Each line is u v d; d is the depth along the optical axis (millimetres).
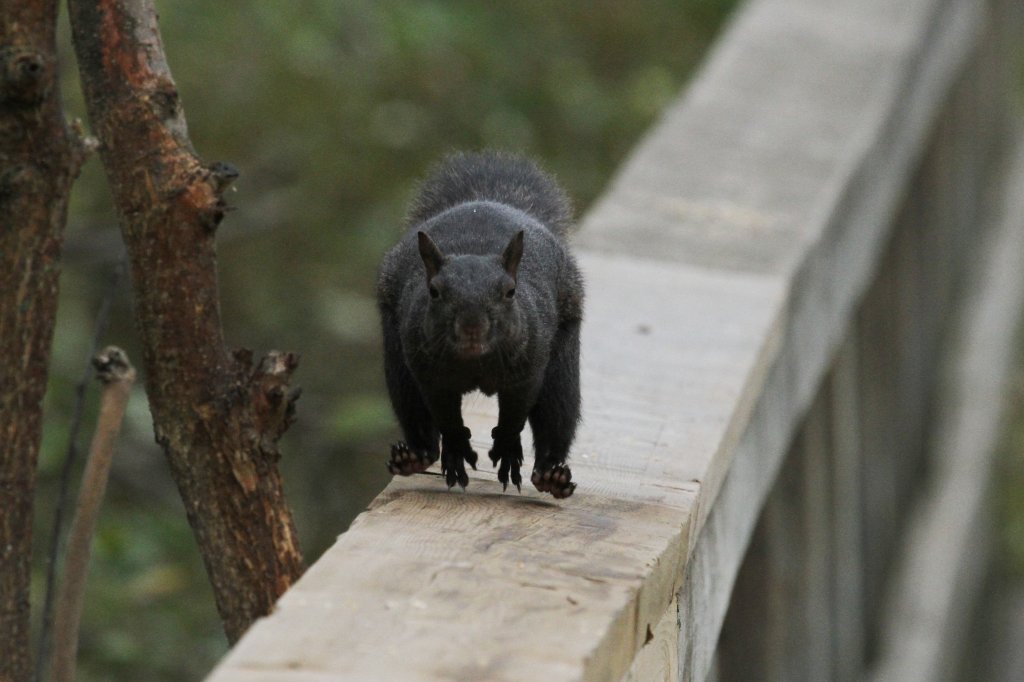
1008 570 26469
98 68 5605
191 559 13414
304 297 16719
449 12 16422
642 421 7434
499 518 5918
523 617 4820
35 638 11133
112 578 11609
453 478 6516
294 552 5922
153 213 5629
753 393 8336
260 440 5805
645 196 11281
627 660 5180
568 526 5863
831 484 12523
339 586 4984
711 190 11367
